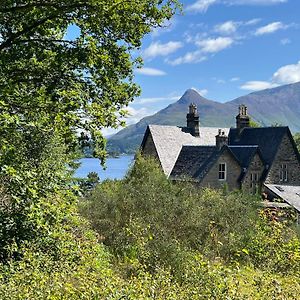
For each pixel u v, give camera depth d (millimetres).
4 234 11664
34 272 7938
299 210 32906
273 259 13078
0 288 7148
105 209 16922
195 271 8586
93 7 13062
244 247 15031
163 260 12648
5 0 13055
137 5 13844
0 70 13750
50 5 12938
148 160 24062
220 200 18281
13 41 13891
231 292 7605
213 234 16469
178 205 16797
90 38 13602
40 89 12516
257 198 20734
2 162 10102
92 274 7930
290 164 44250
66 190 12102
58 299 6965
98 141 12188
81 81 14062
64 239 11797
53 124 11562
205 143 47812
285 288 8602
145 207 16719
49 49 14398
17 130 12078
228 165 40406
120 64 14664
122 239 15305
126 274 11578
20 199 10383
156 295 7414
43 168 12789
